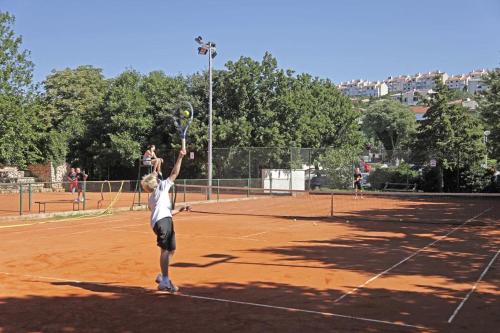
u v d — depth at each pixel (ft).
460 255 36.60
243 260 34.55
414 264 32.99
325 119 137.39
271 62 125.08
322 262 33.73
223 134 117.60
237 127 118.52
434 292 25.21
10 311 21.83
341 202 97.25
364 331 18.99
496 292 25.29
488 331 19.11
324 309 22.06
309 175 118.21
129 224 58.90
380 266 32.27
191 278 28.68
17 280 28.30
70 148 139.85
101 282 27.73
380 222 60.29
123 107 127.85
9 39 107.96
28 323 20.10
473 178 111.14
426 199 105.81
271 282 27.58
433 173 114.93
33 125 118.11
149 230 52.42
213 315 21.15
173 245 25.20
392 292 25.18
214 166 118.93
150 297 24.31
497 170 132.36
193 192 106.93
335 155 122.01
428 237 46.60
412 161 118.52
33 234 49.62
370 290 25.62
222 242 43.32
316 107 139.23
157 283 26.63
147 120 128.26
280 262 33.76
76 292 25.36
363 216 68.13
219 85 126.11
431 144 113.50
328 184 121.60
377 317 20.83
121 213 75.00
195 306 22.62
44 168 132.46
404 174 118.32
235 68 123.95
